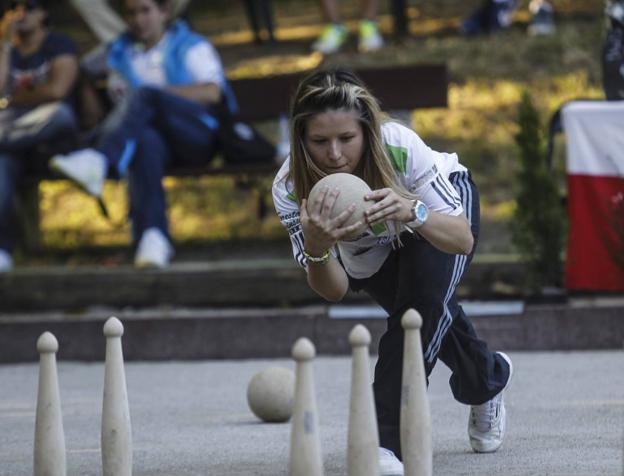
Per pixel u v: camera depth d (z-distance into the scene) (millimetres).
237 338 21344
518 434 13773
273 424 15344
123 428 9969
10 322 21812
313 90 10172
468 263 11297
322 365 20141
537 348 20750
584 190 20969
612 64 21969
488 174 27594
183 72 24172
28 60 24594
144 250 22594
